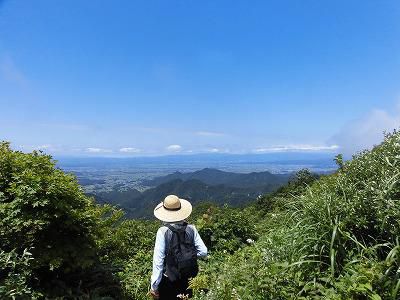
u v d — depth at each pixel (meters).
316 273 4.19
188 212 5.19
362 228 4.48
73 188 6.06
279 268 4.45
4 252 5.25
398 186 4.48
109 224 7.33
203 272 6.95
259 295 4.12
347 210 4.51
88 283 6.26
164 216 5.04
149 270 8.15
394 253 3.74
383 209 4.27
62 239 5.91
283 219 5.86
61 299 5.38
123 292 6.50
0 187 5.81
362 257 4.09
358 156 5.94
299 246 4.52
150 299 6.53
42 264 5.53
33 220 5.44
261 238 6.27
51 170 6.18
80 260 5.79
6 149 6.19
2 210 5.37
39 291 5.40
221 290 4.28
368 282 3.64
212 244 9.74
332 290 3.86
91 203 6.89
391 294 3.51
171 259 4.85
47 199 5.49
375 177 4.98
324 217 4.54
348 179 5.29
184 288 4.86
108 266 6.77
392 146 5.54
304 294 4.14
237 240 9.62
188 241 4.98
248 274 4.42
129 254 9.36
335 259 4.27
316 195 5.17
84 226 6.21
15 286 4.73
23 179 5.62
